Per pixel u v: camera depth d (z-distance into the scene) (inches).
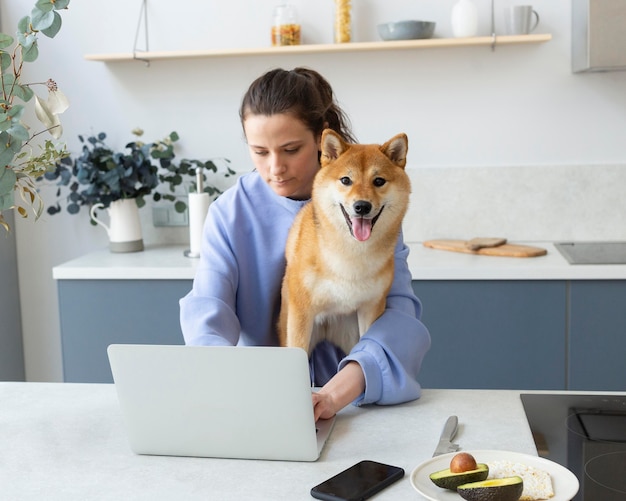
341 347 61.3
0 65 45.9
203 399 45.4
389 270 55.8
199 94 126.0
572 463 44.8
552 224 121.6
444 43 113.0
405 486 41.8
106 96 127.3
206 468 44.9
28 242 131.7
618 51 106.1
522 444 47.4
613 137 119.6
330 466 44.8
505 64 119.6
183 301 61.0
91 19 126.1
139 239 122.3
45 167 49.9
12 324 131.0
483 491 37.0
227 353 44.4
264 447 45.6
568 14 117.6
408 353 56.2
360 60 121.8
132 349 45.4
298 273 55.9
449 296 103.1
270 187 60.8
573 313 101.6
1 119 43.9
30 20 45.9
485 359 103.7
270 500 40.5
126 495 41.4
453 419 50.6
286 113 56.2
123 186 118.5
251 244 63.5
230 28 124.3
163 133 127.5
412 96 121.9
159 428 46.3
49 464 45.9
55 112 47.6
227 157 127.0
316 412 49.6
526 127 120.7
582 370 102.5
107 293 109.6
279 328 63.7
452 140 122.2
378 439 48.8
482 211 122.3
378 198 51.8
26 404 56.5
